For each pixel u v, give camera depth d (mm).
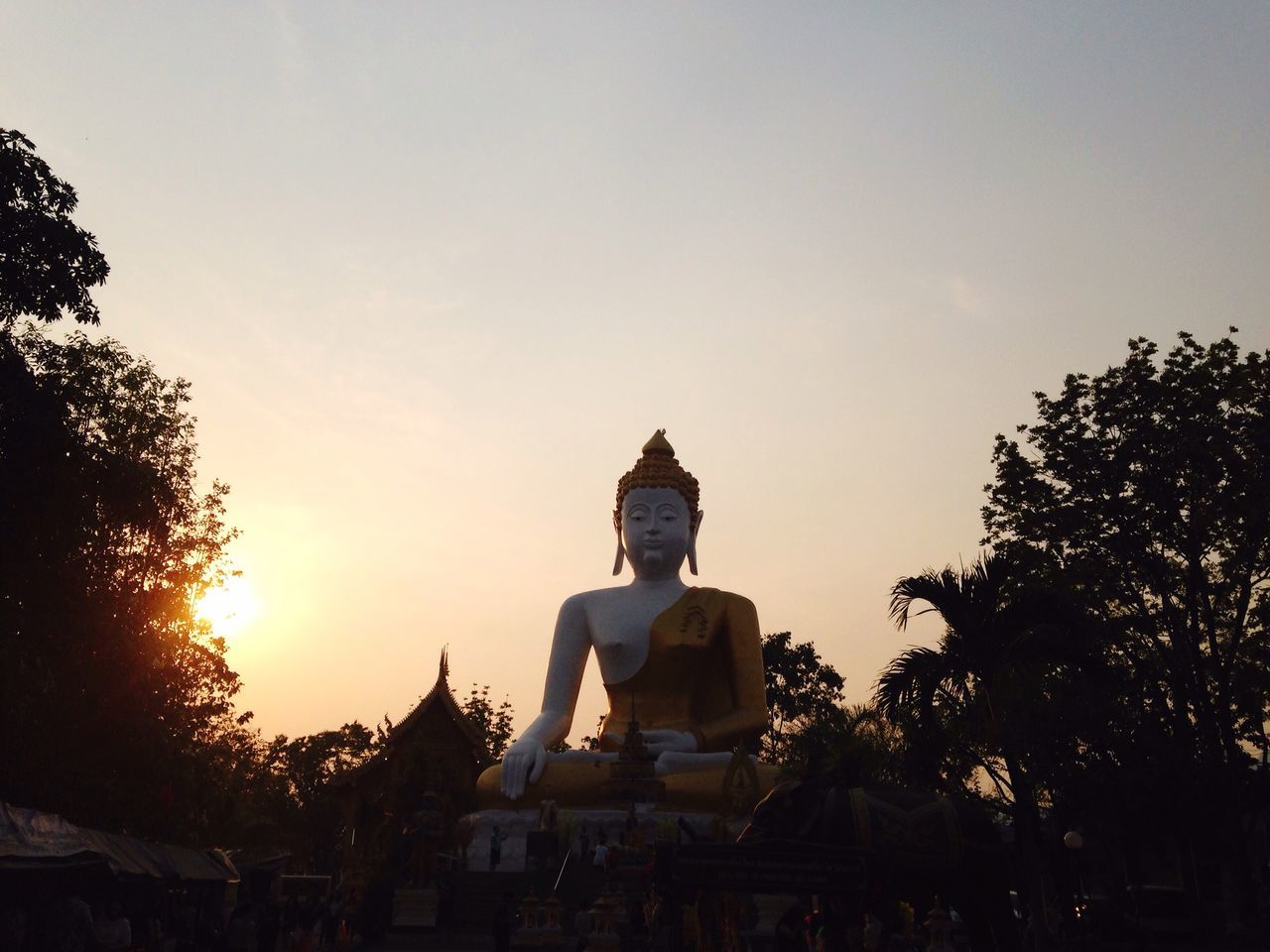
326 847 75938
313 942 26969
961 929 25781
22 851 17688
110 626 27625
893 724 25062
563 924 26953
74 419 26953
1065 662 24391
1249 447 29406
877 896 16016
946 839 16234
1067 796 26469
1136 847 30578
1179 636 30797
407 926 27125
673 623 37062
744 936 23828
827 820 16312
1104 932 24375
